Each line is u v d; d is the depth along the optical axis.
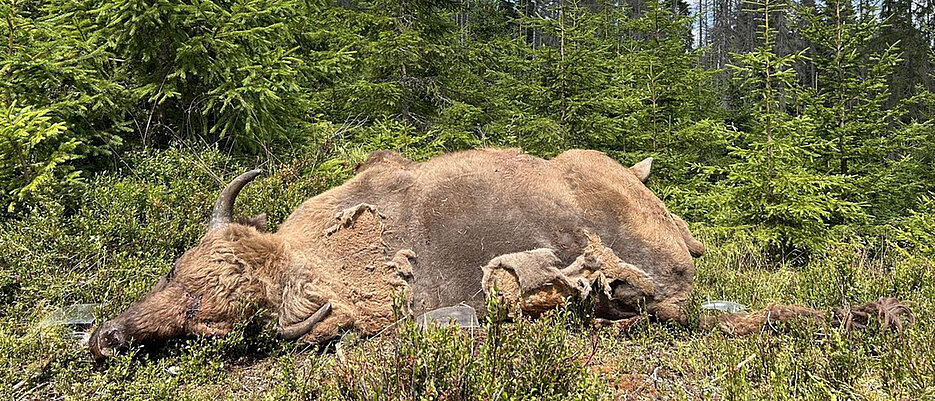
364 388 2.73
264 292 3.82
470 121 11.38
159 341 3.64
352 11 11.54
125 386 3.18
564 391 2.78
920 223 7.35
